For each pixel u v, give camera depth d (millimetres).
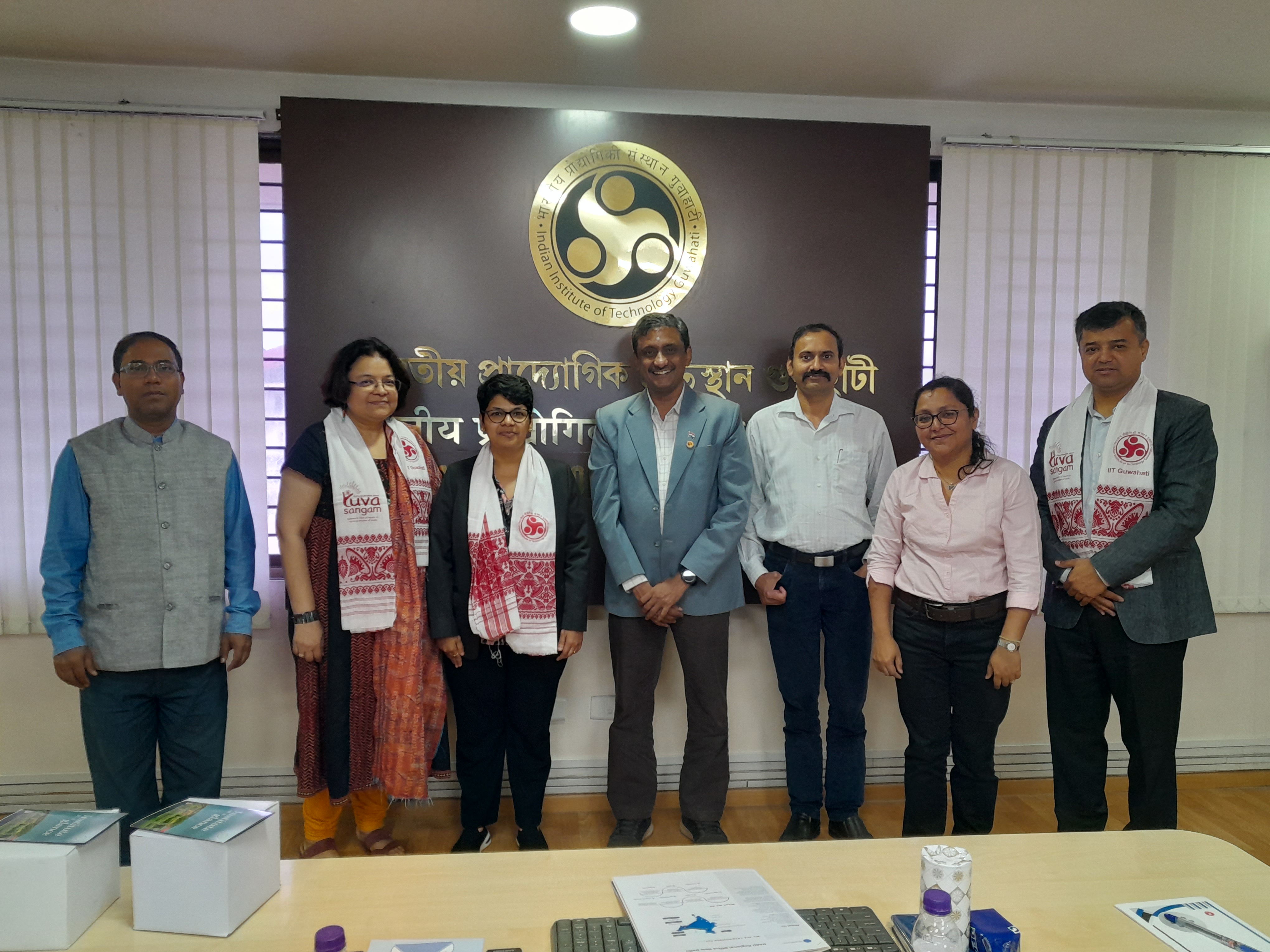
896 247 3027
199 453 2264
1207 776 3281
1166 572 2318
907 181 3016
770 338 3008
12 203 2723
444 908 1206
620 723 2648
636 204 2949
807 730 2742
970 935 1094
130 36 2602
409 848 2705
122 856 2186
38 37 2607
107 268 2760
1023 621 2275
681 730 3082
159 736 2295
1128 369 2311
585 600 2572
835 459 2742
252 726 2932
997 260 3082
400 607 2461
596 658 3020
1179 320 3174
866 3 2389
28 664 2832
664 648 2799
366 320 2869
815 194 2996
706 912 1166
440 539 2510
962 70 2852
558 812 3004
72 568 2164
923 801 2441
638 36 2598
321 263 2838
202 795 2281
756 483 2852
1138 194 3113
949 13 2449
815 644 2730
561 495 2576
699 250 2973
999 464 2332
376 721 2471
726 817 2984
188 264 2799
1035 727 3230
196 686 2252
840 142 2992
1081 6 2404
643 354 2549
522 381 2504
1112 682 2373
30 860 1104
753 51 2705
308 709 2428
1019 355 3096
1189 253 3170
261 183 2939
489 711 2559
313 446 2436
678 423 2615
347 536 2404
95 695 2182
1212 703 3295
